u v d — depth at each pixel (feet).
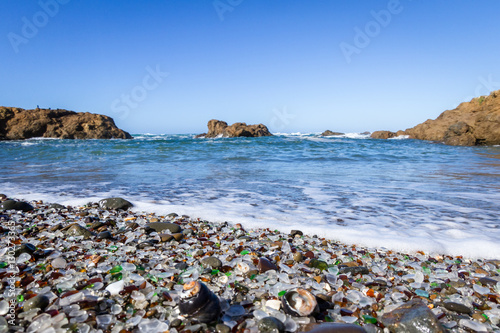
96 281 7.64
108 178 27.66
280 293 7.37
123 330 5.84
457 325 6.41
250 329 5.94
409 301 7.07
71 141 120.37
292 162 43.83
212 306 6.31
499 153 63.57
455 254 11.10
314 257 10.32
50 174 30.17
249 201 18.74
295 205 17.80
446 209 16.85
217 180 26.63
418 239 12.17
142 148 72.18
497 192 21.42
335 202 18.49
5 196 19.63
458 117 125.39
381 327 6.31
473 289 8.14
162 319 6.28
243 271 8.60
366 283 8.24
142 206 17.51
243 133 172.86
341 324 5.84
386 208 17.10
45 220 14.35
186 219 15.20
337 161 45.96
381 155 58.49
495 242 11.77
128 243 11.12
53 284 7.47
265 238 12.50
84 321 5.99
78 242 11.16
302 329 5.82
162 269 8.78
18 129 141.28
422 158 52.37
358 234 12.82
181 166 37.81
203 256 10.05
